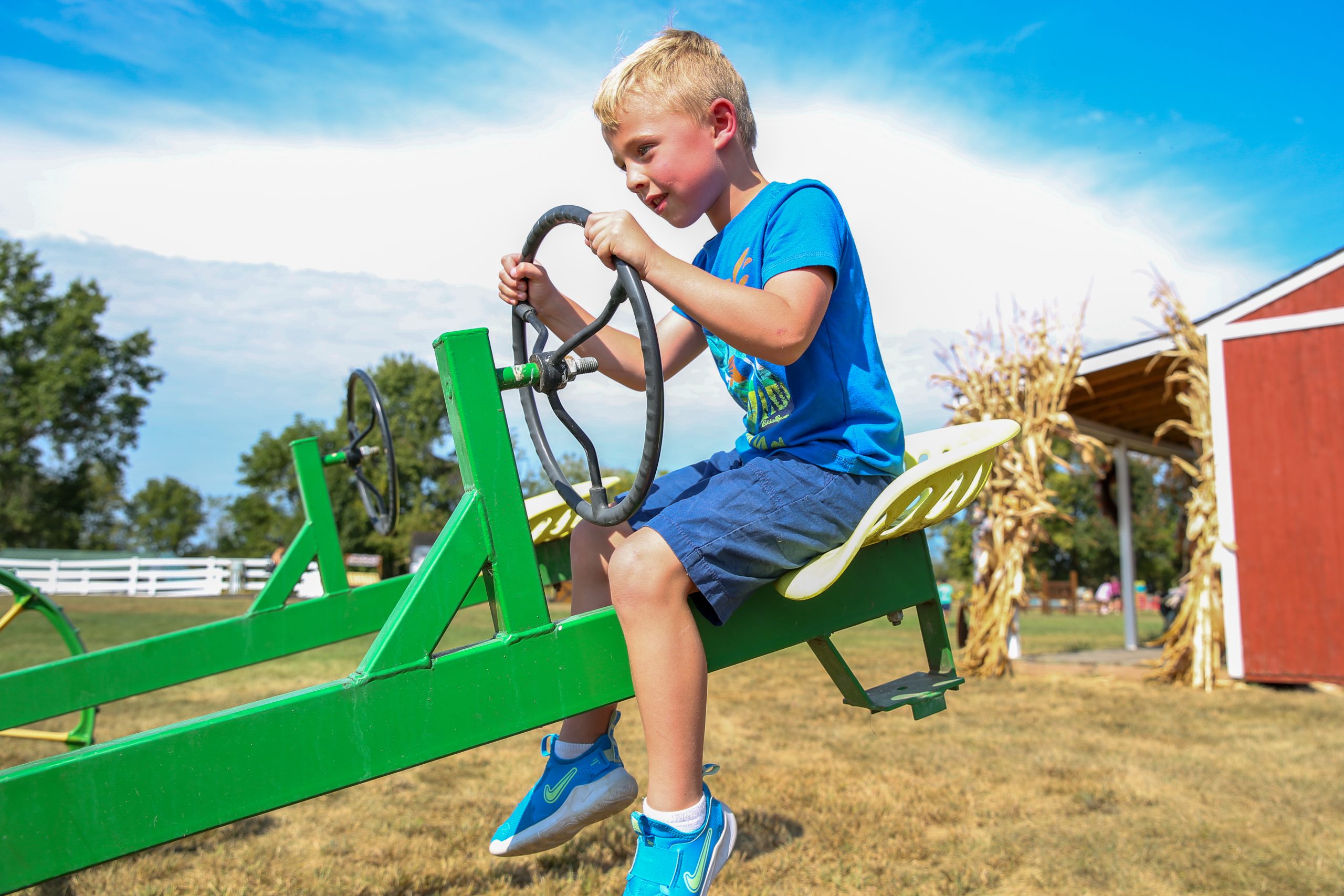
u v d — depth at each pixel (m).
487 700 1.22
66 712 2.21
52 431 38.03
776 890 2.33
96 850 0.99
